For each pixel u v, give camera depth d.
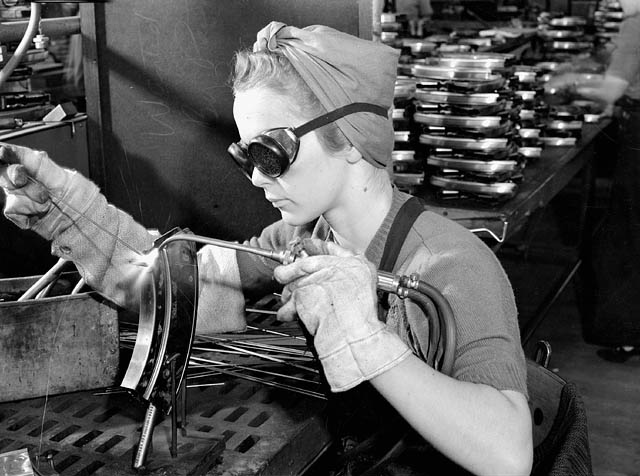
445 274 1.15
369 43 1.17
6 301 1.31
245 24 1.98
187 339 1.23
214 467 1.18
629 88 3.44
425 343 1.15
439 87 2.40
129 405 1.35
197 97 2.06
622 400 3.12
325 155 1.15
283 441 1.24
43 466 1.17
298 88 1.12
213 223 2.15
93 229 1.28
